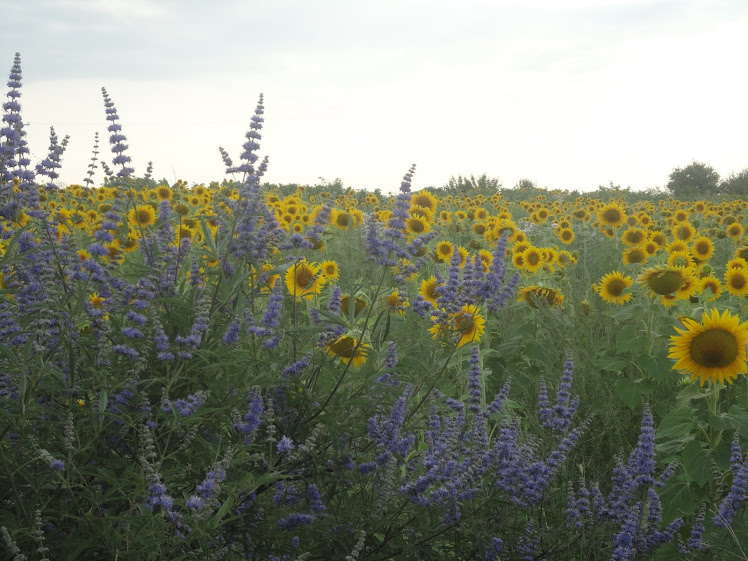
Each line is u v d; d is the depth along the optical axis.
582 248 12.54
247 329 3.19
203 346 3.12
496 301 4.71
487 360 5.93
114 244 4.35
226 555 2.84
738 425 4.09
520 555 3.16
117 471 2.87
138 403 2.82
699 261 10.05
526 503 3.12
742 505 3.70
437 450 3.19
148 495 2.52
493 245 11.99
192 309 3.06
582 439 4.77
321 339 3.64
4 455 2.60
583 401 5.26
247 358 3.13
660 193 36.50
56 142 3.69
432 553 3.01
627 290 6.99
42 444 2.71
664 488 4.05
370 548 3.08
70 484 2.56
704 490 4.07
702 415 4.40
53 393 2.90
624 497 3.30
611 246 12.63
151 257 3.59
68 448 2.54
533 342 6.00
